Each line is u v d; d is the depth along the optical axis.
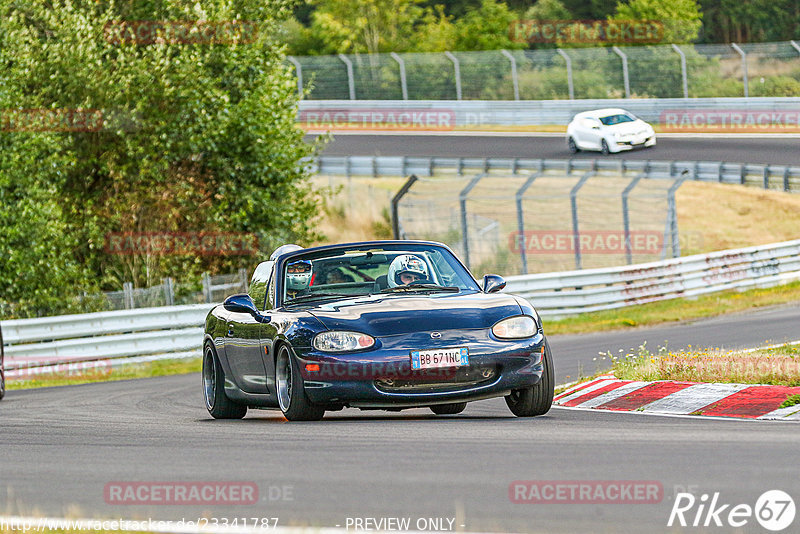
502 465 21.34
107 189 101.00
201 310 78.00
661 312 90.94
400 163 167.75
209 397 38.50
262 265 37.50
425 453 23.36
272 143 102.06
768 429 26.27
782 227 161.38
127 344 73.69
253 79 102.19
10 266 83.81
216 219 99.31
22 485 21.67
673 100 188.75
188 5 99.44
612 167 153.38
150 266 99.75
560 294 91.88
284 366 32.09
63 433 31.70
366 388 30.09
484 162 161.25
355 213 170.00
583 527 16.17
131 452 26.00
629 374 39.78
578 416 31.67
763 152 160.75
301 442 26.20
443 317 30.95
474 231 151.38
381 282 34.47
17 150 86.88
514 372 30.67
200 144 96.00
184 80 95.94
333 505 18.11
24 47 91.88
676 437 24.84
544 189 168.12
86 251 100.25
